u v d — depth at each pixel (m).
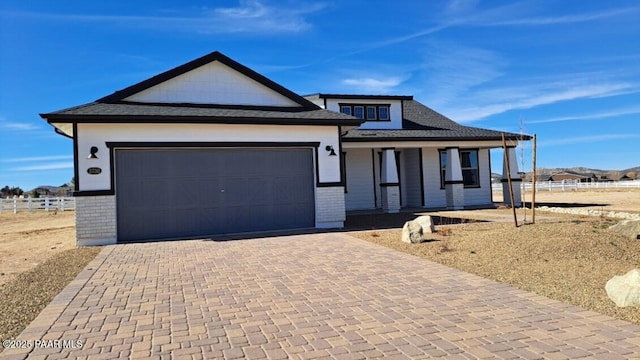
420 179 21.38
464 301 6.09
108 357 4.43
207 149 13.30
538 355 4.26
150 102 14.05
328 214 14.30
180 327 5.27
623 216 15.18
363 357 4.30
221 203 13.39
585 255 8.34
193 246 11.27
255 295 6.62
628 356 4.19
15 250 12.24
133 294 6.80
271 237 12.50
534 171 11.62
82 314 5.84
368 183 21.06
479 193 21.89
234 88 14.87
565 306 5.73
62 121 11.92
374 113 21.19
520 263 8.16
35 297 6.74
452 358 4.24
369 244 10.91
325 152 14.42
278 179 14.03
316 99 20.36
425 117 23.50
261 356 4.38
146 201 12.70
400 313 5.63
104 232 12.11
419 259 8.98
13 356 4.49
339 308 5.90
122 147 12.39
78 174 12.06
